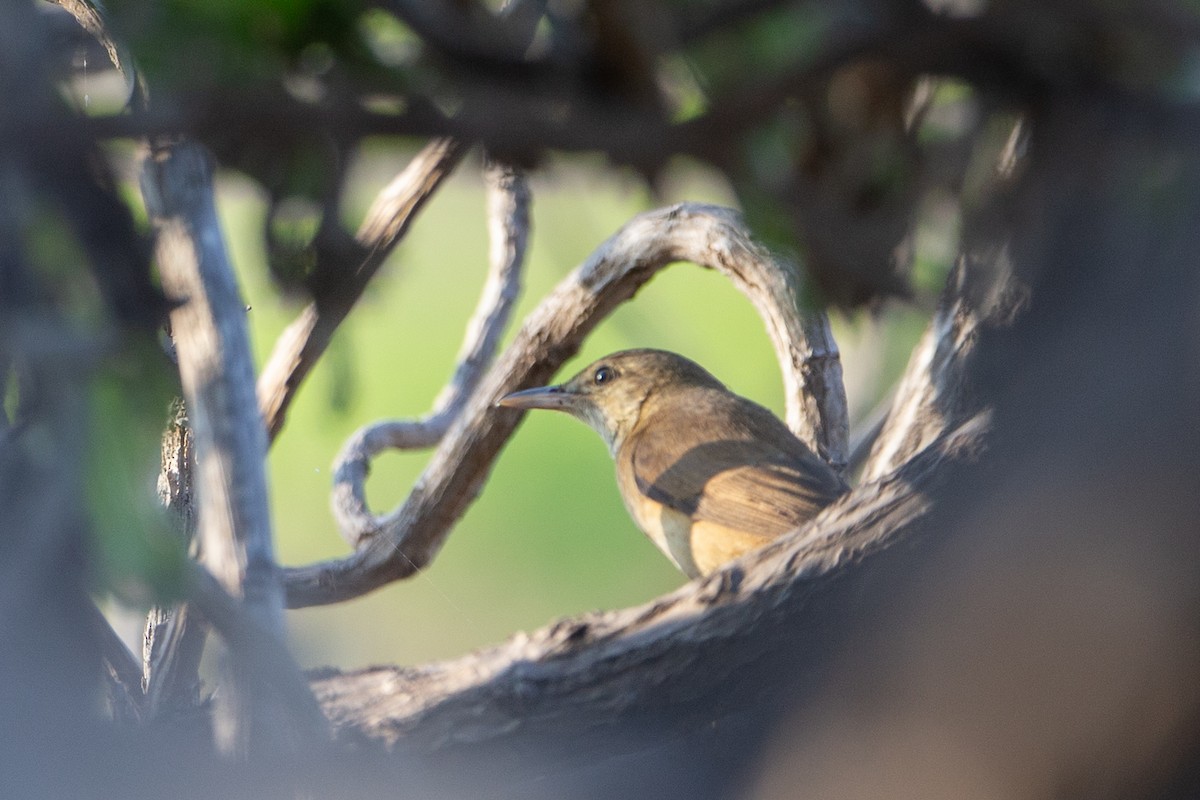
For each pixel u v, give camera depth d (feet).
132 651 22.81
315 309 18.42
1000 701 14.90
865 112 15.42
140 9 12.16
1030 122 13.47
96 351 11.31
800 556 17.61
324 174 13.62
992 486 15.99
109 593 11.47
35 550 11.00
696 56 14.01
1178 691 14.08
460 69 13.25
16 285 11.10
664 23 13.48
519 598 49.24
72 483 11.12
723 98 12.79
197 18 12.16
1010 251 15.42
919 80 14.82
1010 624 14.90
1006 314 15.66
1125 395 13.82
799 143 15.46
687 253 30.12
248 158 13.38
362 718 17.38
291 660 12.18
